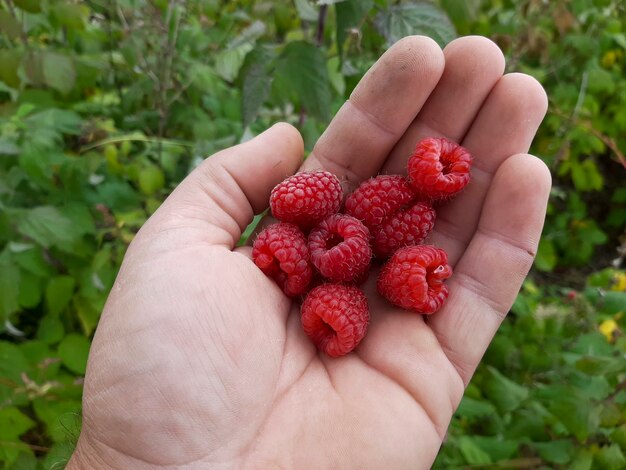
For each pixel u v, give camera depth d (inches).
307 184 5.1
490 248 5.2
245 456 4.2
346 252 5.0
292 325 5.1
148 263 4.6
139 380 4.2
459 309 5.2
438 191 5.2
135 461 4.2
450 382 4.9
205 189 5.1
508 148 5.3
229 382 4.3
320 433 4.4
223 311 4.4
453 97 5.4
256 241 5.1
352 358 5.0
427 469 4.6
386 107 5.4
